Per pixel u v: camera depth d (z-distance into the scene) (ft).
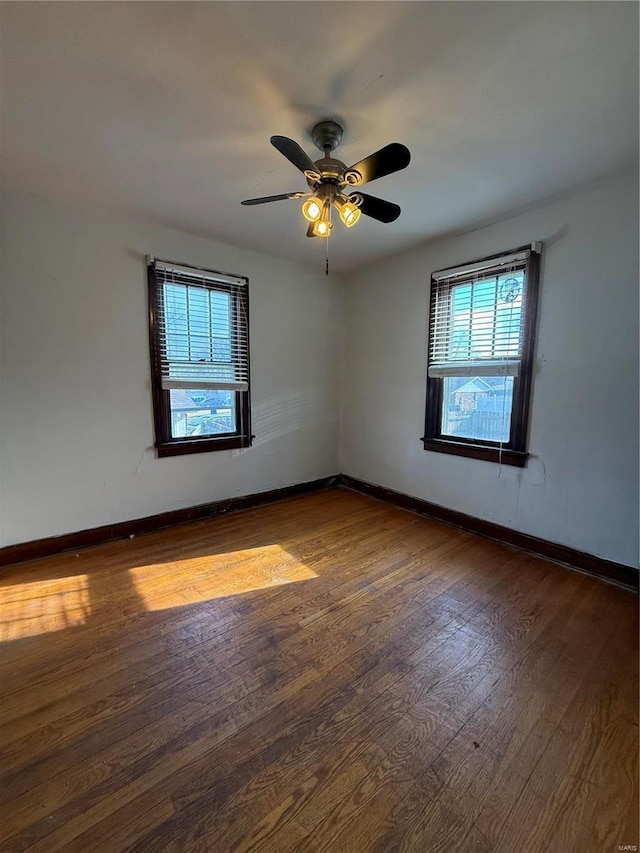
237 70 4.67
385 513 11.51
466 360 9.94
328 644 5.81
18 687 4.98
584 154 6.45
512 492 9.27
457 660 5.49
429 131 5.84
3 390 7.88
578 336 7.90
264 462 12.26
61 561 8.37
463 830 3.42
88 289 8.69
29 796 3.67
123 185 7.53
